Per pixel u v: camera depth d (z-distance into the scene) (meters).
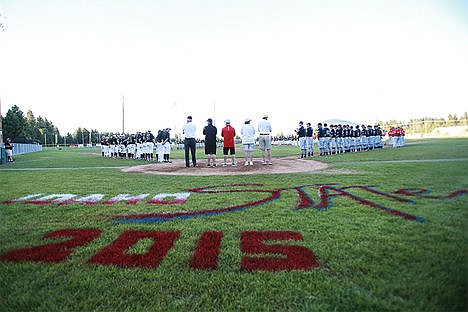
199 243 3.21
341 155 16.38
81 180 8.36
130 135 21.80
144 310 2.10
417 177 6.75
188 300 2.21
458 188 4.84
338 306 2.05
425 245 2.85
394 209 4.21
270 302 2.15
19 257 2.92
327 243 3.08
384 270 2.45
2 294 2.30
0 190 6.67
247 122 11.80
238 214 4.31
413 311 1.91
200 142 43.81
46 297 2.26
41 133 84.75
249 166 11.60
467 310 1.83
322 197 5.25
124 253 2.99
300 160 14.26
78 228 3.79
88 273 2.60
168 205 4.97
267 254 2.89
